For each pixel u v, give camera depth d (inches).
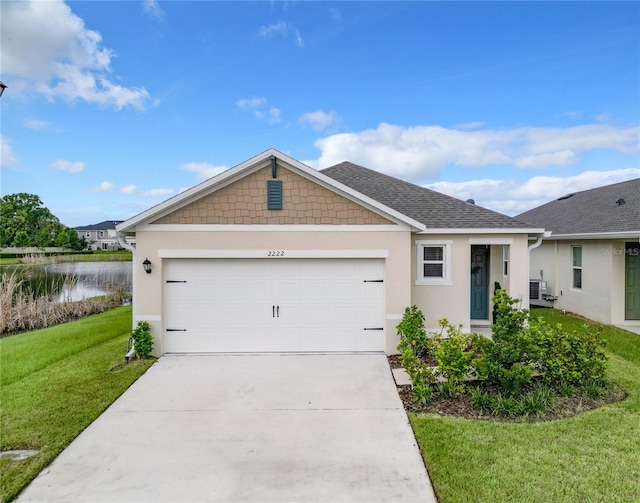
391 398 261.1
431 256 422.3
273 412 241.8
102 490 168.1
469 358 259.8
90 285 968.9
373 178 518.3
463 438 204.5
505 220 427.8
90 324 541.0
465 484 167.0
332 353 363.3
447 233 409.4
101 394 268.5
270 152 346.0
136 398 263.4
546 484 166.1
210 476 177.5
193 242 354.0
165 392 273.3
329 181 349.1
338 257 359.9
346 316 366.6
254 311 363.6
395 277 359.9
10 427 221.6
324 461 188.4
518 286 419.2
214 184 349.1
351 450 197.8
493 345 253.6
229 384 287.4
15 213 2485.2
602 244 476.7
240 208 355.3
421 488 167.5
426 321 418.3
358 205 358.3
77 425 224.2
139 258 353.1
